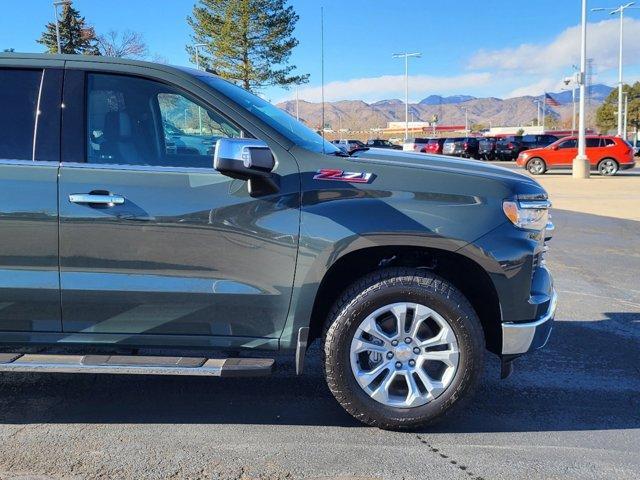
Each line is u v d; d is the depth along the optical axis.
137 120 3.54
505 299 3.39
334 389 3.43
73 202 3.31
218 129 3.51
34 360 3.41
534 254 3.43
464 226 3.33
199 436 3.48
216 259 3.37
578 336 5.27
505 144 42.47
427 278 3.38
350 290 3.43
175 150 3.53
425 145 46.50
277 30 37.44
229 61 38.25
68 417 3.72
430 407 3.42
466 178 3.42
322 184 3.36
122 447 3.34
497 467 3.15
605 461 3.22
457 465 3.16
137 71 3.51
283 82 39.06
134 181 3.35
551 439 3.47
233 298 3.39
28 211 3.31
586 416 3.78
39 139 3.40
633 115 80.06
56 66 3.49
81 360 3.42
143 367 3.35
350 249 3.32
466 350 3.36
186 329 3.45
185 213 3.33
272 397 4.04
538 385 4.25
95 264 3.36
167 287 3.38
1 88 3.46
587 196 17.39
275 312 3.42
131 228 3.33
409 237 3.31
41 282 3.36
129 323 3.44
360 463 3.18
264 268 3.37
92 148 3.42
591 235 10.62
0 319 3.43
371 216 3.32
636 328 5.49
